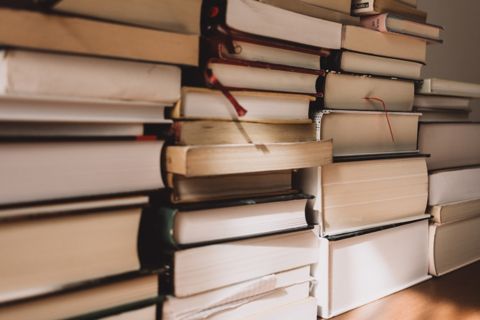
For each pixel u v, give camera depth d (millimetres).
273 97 614
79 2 448
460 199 942
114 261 484
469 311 737
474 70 1370
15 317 425
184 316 534
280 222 622
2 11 404
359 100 745
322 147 645
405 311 734
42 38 425
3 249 414
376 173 765
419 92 872
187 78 577
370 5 726
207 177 560
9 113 410
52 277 443
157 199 550
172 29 517
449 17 1263
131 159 489
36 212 423
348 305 739
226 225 565
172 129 530
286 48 612
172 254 520
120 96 481
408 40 796
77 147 450
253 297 605
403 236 826
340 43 680
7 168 413
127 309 489
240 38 554
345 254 725
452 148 952
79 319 458
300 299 664
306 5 643
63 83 444
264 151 569
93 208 457
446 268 921
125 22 480
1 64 418
